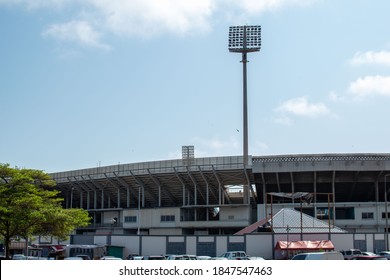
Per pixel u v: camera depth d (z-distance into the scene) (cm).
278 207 10675
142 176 11725
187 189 11906
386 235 7125
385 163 10256
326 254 3750
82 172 12694
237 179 11181
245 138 11525
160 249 7769
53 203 6016
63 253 7619
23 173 5584
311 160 10394
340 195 11219
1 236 5875
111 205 13862
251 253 7181
